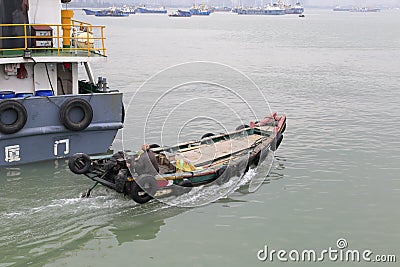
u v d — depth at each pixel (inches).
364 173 590.2
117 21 6373.0
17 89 578.6
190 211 479.2
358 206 498.6
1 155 543.2
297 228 452.1
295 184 550.3
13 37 546.6
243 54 2160.4
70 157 535.8
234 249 415.2
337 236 439.8
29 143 553.6
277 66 1718.8
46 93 581.0
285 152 667.4
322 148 689.6
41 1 593.3
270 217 471.5
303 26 5585.6
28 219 446.9
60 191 504.1
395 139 743.1
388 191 537.0
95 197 491.2
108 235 429.7
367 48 2559.1
